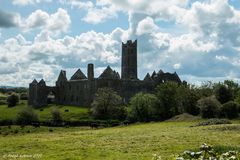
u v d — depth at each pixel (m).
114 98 152.62
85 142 50.72
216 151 26.09
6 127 117.62
